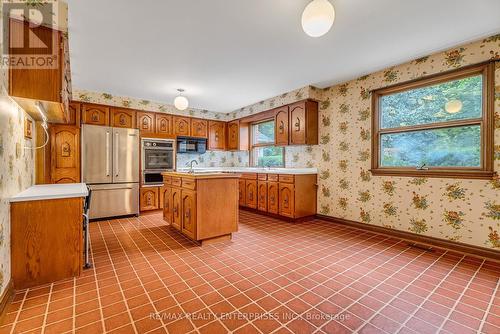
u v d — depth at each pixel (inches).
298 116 166.6
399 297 69.9
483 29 93.0
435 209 114.0
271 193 172.7
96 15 83.0
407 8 80.1
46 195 76.1
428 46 107.0
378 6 78.9
